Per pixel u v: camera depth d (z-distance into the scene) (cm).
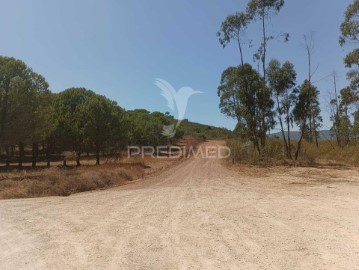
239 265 558
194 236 738
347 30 3109
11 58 2997
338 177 2228
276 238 709
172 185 1930
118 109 4544
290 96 3581
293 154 3894
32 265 578
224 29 3653
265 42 3606
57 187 1778
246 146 4016
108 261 590
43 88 3095
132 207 1115
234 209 1037
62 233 784
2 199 1484
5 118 2688
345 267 536
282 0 3469
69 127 4053
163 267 557
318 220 869
